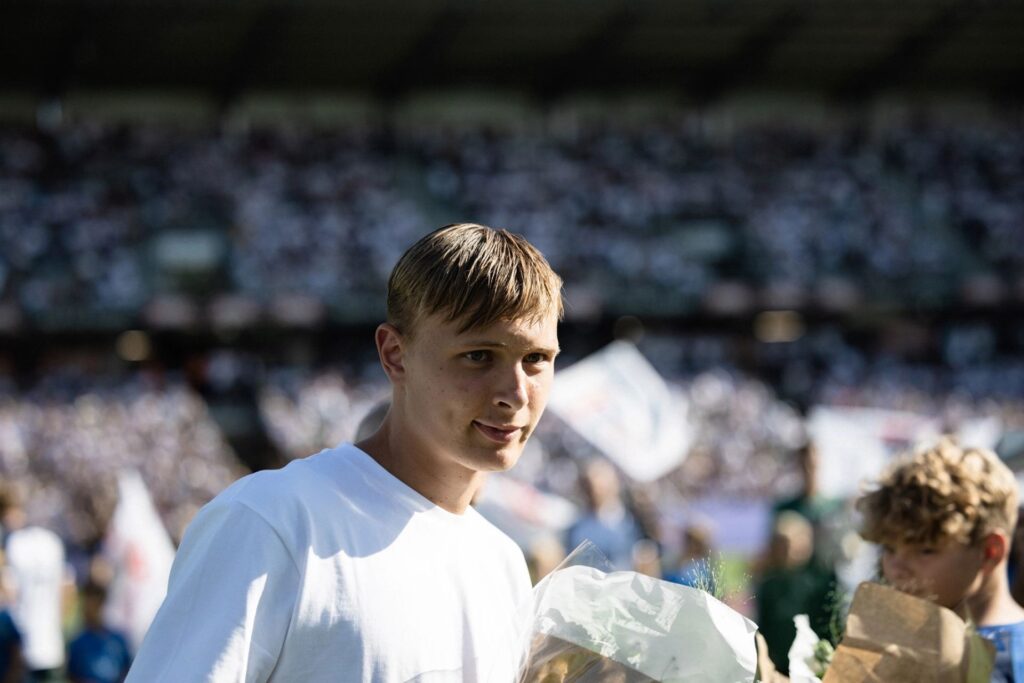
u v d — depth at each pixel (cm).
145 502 827
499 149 3584
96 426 2302
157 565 815
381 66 3456
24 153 3167
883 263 3338
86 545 1691
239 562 210
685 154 3653
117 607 801
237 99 3544
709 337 3225
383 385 2720
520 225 3362
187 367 2884
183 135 3372
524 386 222
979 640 258
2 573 746
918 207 3550
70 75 3322
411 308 225
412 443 231
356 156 3447
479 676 226
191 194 3183
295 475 222
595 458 1966
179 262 3038
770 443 2522
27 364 2920
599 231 3359
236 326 2917
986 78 3866
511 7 3133
